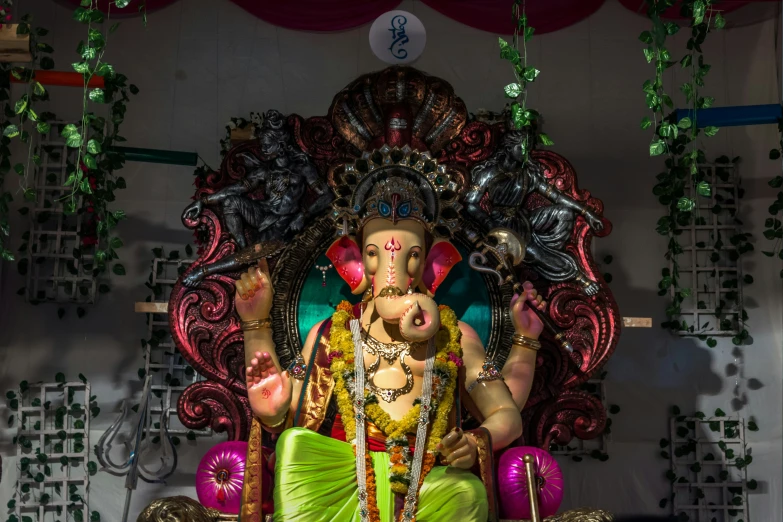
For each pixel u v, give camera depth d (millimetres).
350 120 4602
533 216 4645
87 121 4195
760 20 5508
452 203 4254
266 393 3934
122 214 4645
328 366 4043
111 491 5195
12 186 5277
